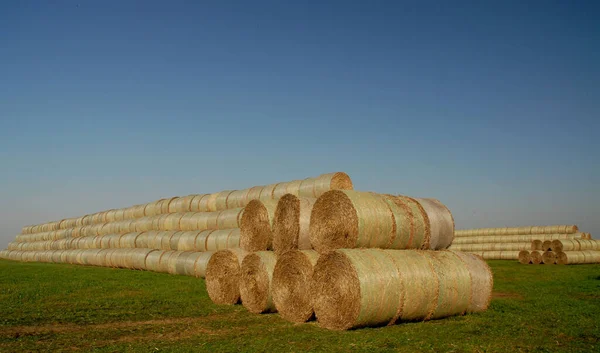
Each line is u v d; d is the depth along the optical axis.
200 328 10.95
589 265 33.12
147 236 28.86
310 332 10.41
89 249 34.53
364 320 10.41
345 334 10.12
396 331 10.31
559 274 24.34
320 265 11.12
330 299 10.81
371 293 10.34
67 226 42.91
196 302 15.00
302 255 11.95
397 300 10.69
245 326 11.25
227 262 14.93
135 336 10.08
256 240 14.73
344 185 18.45
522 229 44.38
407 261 11.27
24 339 9.73
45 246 43.97
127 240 30.72
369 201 11.98
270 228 14.26
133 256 27.73
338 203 11.98
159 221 28.88
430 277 11.28
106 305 14.02
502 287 18.23
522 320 11.45
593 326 10.77
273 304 12.97
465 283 11.93
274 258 13.47
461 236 48.47
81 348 9.03
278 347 9.02
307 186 19.17
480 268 12.54
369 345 9.09
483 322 11.23
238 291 14.66
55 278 21.86
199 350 8.84
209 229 24.78
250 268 13.57
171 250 26.05
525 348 8.88
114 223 34.31
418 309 11.08
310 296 11.41
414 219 12.38
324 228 12.25
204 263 21.92
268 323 11.67
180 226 27.00
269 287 12.89
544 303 13.96
